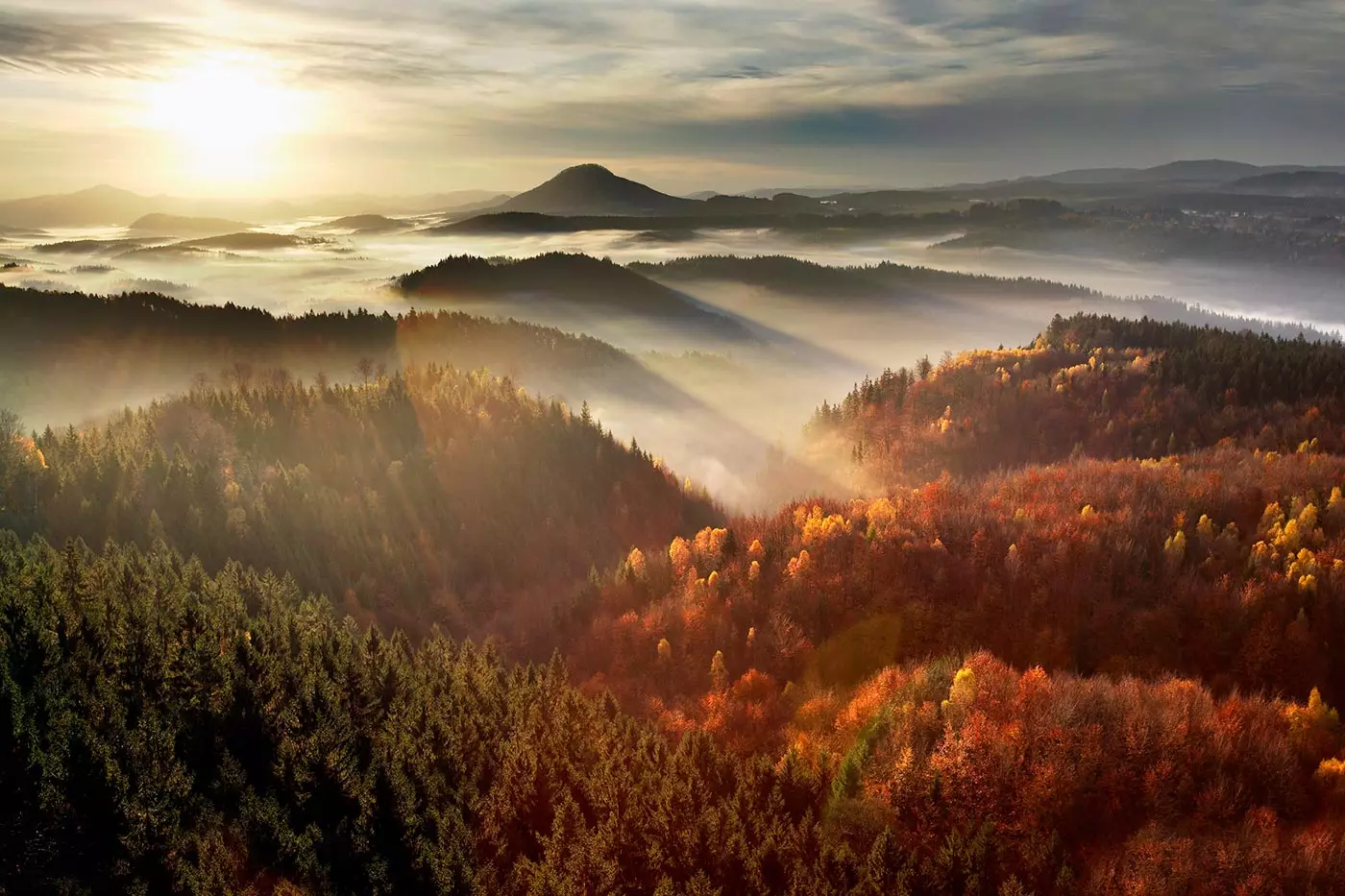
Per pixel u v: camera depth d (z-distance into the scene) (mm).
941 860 54188
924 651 95875
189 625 75125
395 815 58562
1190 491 127312
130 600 78062
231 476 148125
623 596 118062
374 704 70500
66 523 122625
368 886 54844
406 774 63250
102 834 52156
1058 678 76062
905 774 62250
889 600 101500
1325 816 57500
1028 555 106000
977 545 109500
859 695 79062
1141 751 61688
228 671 67500
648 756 68000
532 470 178125
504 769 65500
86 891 49594
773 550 117875
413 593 137625
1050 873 55000
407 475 165875
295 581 123812
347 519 145875
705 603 105562
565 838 58750
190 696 65125
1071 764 60938
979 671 74625
